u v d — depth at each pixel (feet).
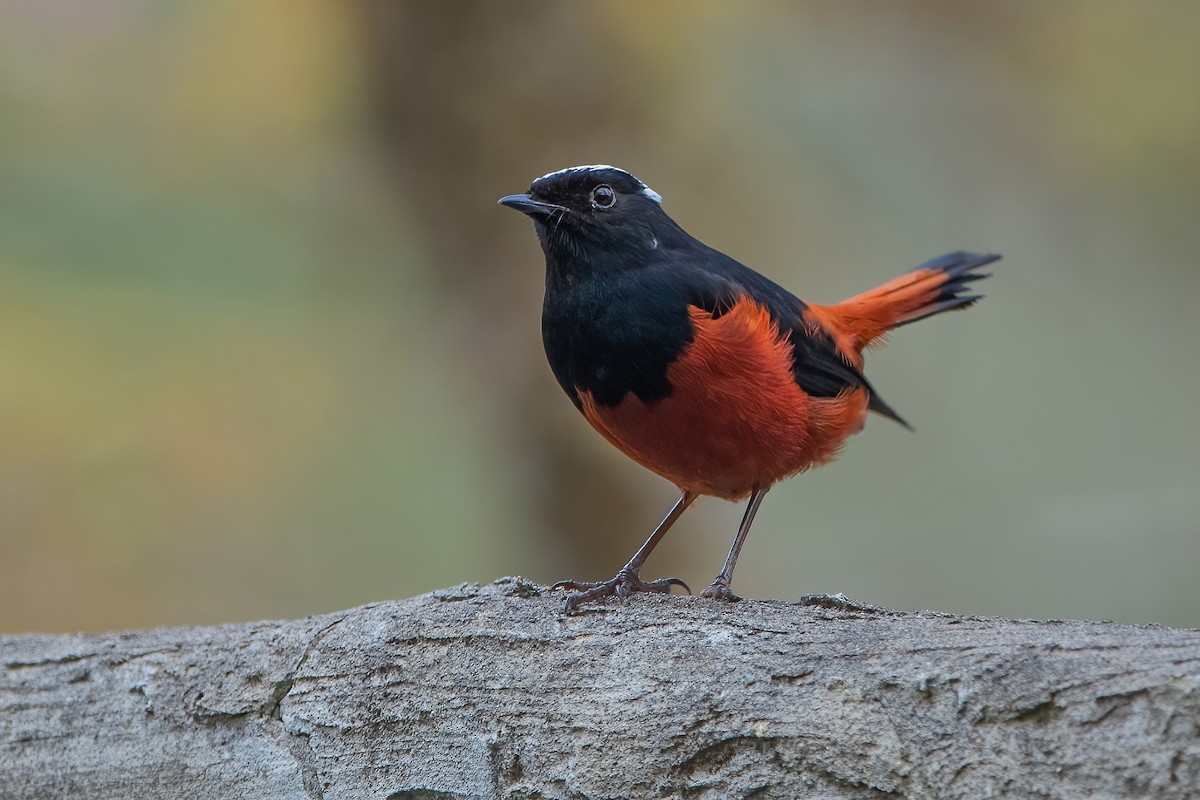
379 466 47.60
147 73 46.83
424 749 19.22
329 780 19.90
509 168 44.37
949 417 51.96
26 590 44.47
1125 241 51.37
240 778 20.52
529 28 43.96
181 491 46.57
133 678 21.45
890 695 15.96
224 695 20.77
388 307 48.01
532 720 18.40
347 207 47.85
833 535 50.62
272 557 46.01
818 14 47.39
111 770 21.13
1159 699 14.28
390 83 44.55
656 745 17.38
